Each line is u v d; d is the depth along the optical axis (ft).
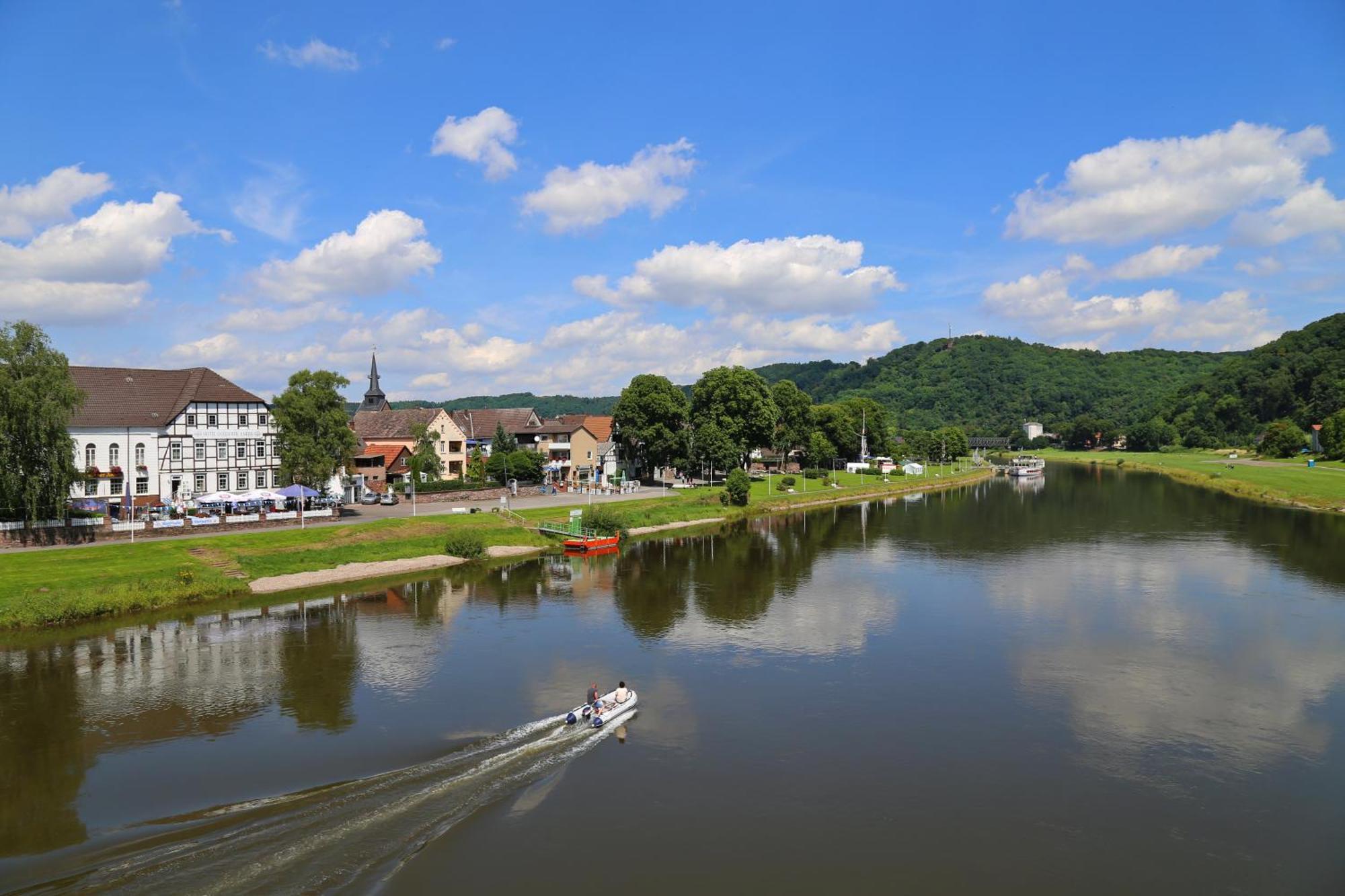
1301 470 566.77
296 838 88.07
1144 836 91.97
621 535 303.89
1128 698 134.62
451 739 115.75
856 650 160.56
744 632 173.58
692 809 96.73
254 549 229.25
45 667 146.10
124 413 270.67
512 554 268.62
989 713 127.85
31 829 89.30
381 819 92.89
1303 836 92.32
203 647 159.02
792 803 98.78
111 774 103.19
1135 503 426.10
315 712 125.59
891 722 124.26
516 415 503.20
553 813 95.25
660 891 80.18
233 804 95.71
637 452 482.69
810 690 137.90
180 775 103.14
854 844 89.76
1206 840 91.20
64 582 184.75
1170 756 112.78
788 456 613.11
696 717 125.90
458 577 232.53
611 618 185.37
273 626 175.42
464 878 81.56
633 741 116.37
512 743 114.62
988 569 242.78
